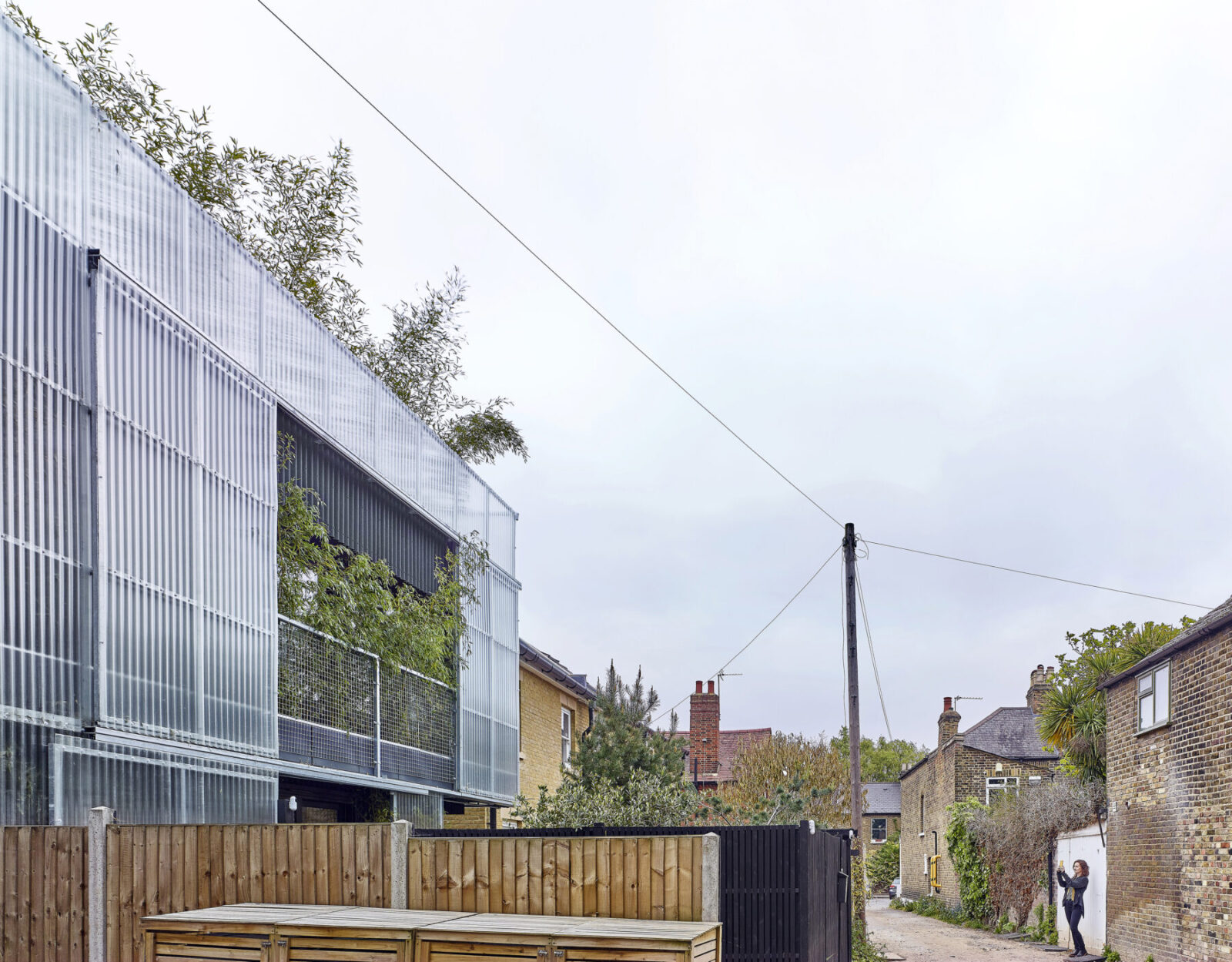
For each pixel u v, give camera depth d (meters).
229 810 9.10
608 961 5.55
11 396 6.88
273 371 10.52
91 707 7.41
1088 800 21.95
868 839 56.69
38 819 6.91
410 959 5.79
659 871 6.24
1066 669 23.98
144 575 8.09
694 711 43.88
